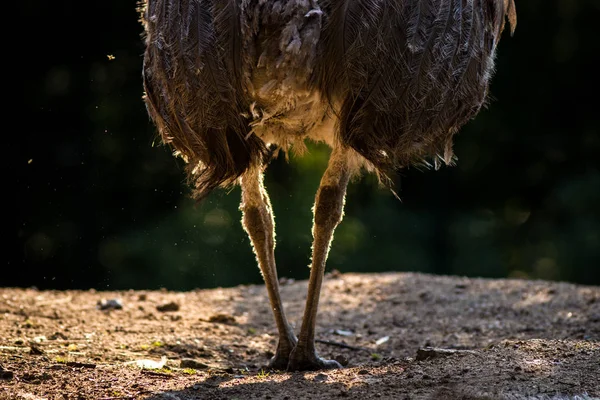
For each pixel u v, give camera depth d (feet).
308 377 25.48
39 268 69.46
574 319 36.99
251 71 24.70
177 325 36.04
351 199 79.46
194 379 25.79
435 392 22.62
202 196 26.55
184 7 24.57
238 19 24.22
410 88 24.63
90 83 72.43
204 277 66.23
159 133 28.04
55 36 73.61
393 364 27.09
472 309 40.06
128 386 24.68
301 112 26.02
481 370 24.30
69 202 70.64
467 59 25.61
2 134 72.02
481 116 83.30
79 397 23.50
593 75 85.40
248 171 26.53
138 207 70.64
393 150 25.39
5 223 69.92
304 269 70.85
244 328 36.63
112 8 73.15
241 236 67.05
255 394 23.76
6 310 37.19
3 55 73.20
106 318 36.81
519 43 84.17
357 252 76.23
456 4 25.14
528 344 27.02
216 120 24.91
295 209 72.13
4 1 72.79
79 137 72.02
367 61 24.22
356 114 24.72
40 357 28.07
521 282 44.91
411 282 45.42
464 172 86.33
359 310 40.57
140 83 72.08
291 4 24.03
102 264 69.46
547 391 22.18
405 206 83.76
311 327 27.68
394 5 24.29
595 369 23.97
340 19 24.11
